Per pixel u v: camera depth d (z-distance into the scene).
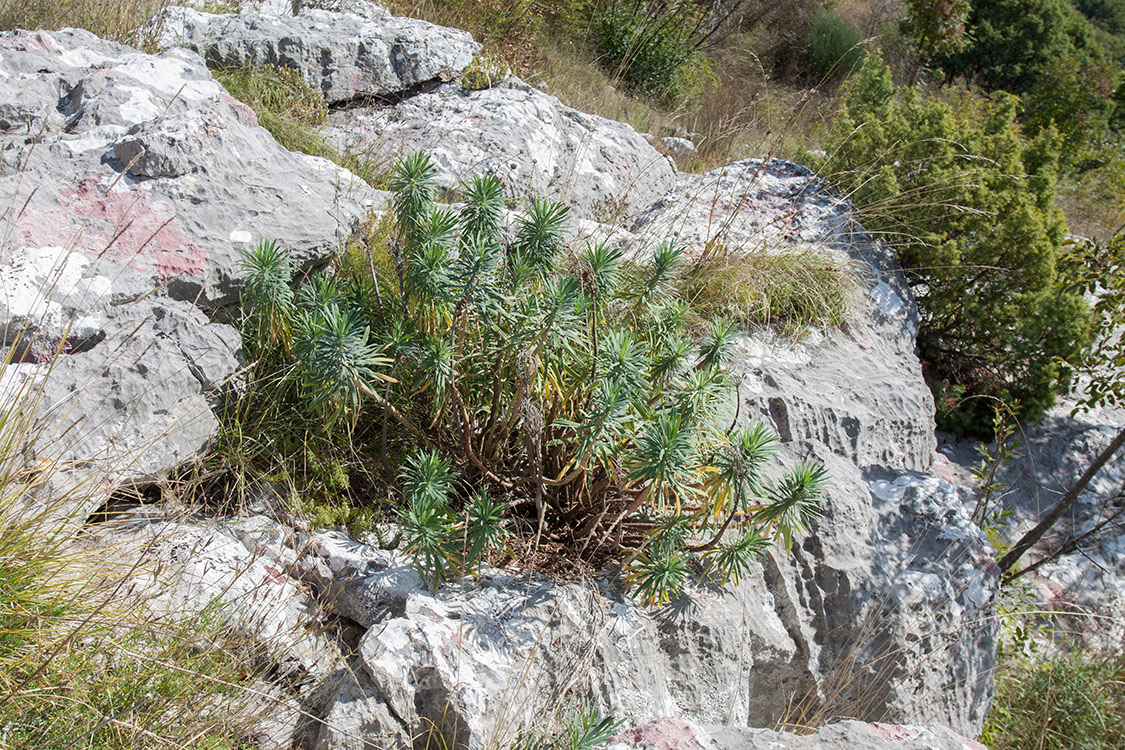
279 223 3.62
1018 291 6.35
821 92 13.18
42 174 3.37
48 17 5.31
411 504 2.98
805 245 5.50
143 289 3.16
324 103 5.88
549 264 3.31
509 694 2.77
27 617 2.33
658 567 3.06
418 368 3.12
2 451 2.42
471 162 5.50
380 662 2.65
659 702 3.18
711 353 3.34
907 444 5.01
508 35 8.38
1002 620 5.14
